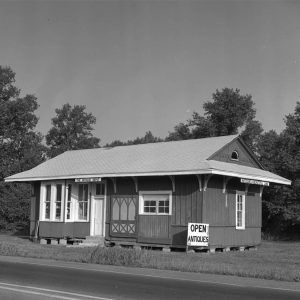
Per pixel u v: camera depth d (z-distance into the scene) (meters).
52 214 31.41
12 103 50.28
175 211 26.80
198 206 26.00
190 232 24.98
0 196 48.50
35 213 33.41
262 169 31.73
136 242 27.98
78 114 66.69
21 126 51.88
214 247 26.38
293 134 41.12
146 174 26.89
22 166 49.97
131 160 29.88
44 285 13.05
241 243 28.50
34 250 24.50
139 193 28.28
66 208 30.84
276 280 14.78
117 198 29.19
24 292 11.77
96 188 30.52
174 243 26.52
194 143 30.06
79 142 65.50
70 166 32.34
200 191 26.00
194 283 13.77
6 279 14.18
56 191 31.62
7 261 19.84
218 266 17.81
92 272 16.17
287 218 38.03
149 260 19.06
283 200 38.91
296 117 42.22
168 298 11.28
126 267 18.05
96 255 19.73
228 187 27.95
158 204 27.56
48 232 31.36
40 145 53.25
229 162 28.73
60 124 66.75
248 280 14.61
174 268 17.47
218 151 27.53
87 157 33.50
